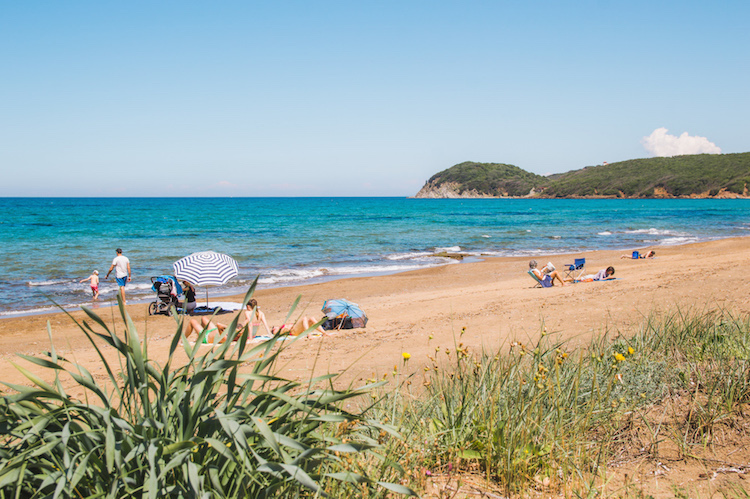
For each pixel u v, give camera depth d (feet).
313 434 6.87
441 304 36.76
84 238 118.83
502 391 11.59
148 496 5.30
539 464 9.50
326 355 21.83
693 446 10.03
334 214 271.28
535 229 150.61
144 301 49.01
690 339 15.92
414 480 8.61
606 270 44.86
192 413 6.29
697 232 129.39
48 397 6.09
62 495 5.44
